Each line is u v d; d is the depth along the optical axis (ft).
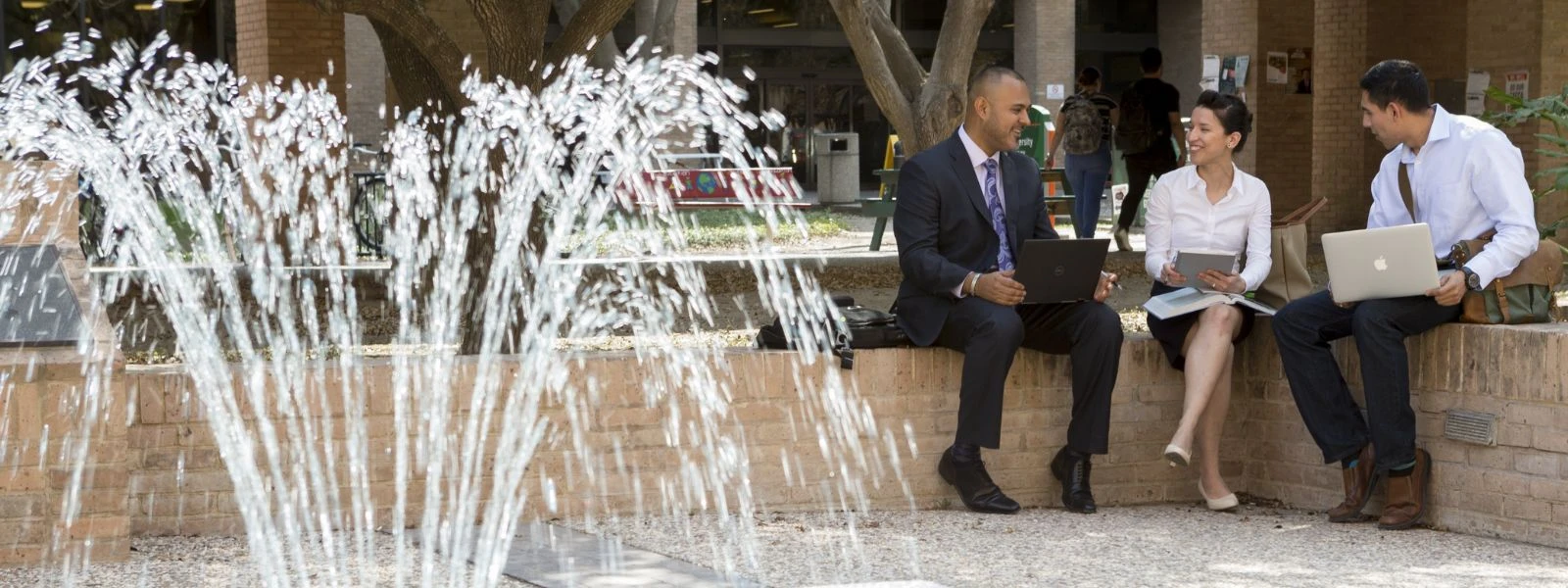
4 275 17.22
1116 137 49.78
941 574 15.81
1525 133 53.11
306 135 37.19
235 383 17.46
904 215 19.92
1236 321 20.06
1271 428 21.02
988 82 19.81
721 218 60.95
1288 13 59.67
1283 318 19.39
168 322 33.32
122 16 73.46
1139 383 20.90
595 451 18.52
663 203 39.11
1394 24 55.06
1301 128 60.18
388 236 32.83
